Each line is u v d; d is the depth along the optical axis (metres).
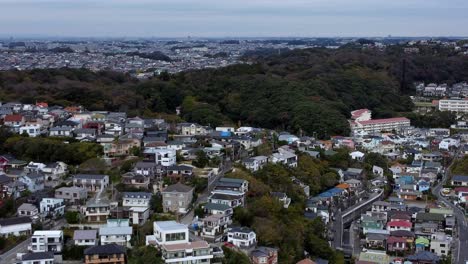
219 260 91.56
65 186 121.62
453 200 149.12
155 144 151.12
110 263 91.44
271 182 134.62
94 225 105.62
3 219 103.56
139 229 102.56
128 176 123.38
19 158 140.75
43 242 94.69
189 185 122.62
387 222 129.25
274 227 108.50
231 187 120.25
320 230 120.31
